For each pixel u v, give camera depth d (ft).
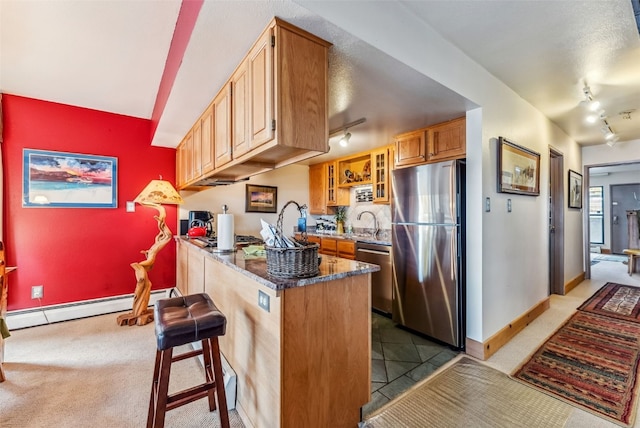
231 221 7.32
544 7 5.39
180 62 5.91
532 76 8.04
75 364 7.22
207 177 8.72
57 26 6.54
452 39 6.40
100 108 10.75
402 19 5.45
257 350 4.92
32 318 9.60
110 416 5.40
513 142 8.88
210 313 4.78
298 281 4.34
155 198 9.99
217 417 5.39
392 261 10.07
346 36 4.79
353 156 14.16
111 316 10.61
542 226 10.71
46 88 9.21
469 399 5.88
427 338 8.77
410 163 10.06
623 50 6.77
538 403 5.75
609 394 6.00
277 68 4.55
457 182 8.00
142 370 6.97
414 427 5.15
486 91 7.73
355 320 5.18
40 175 9.79
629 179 25.07
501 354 7.73
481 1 5.25
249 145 5.44
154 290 12.05
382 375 6.76
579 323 9.74
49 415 5.40
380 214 14.01
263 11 4.31
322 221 16.84
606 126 11.59
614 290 13.76
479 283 7.56
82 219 10.51
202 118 8.66
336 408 4.92
